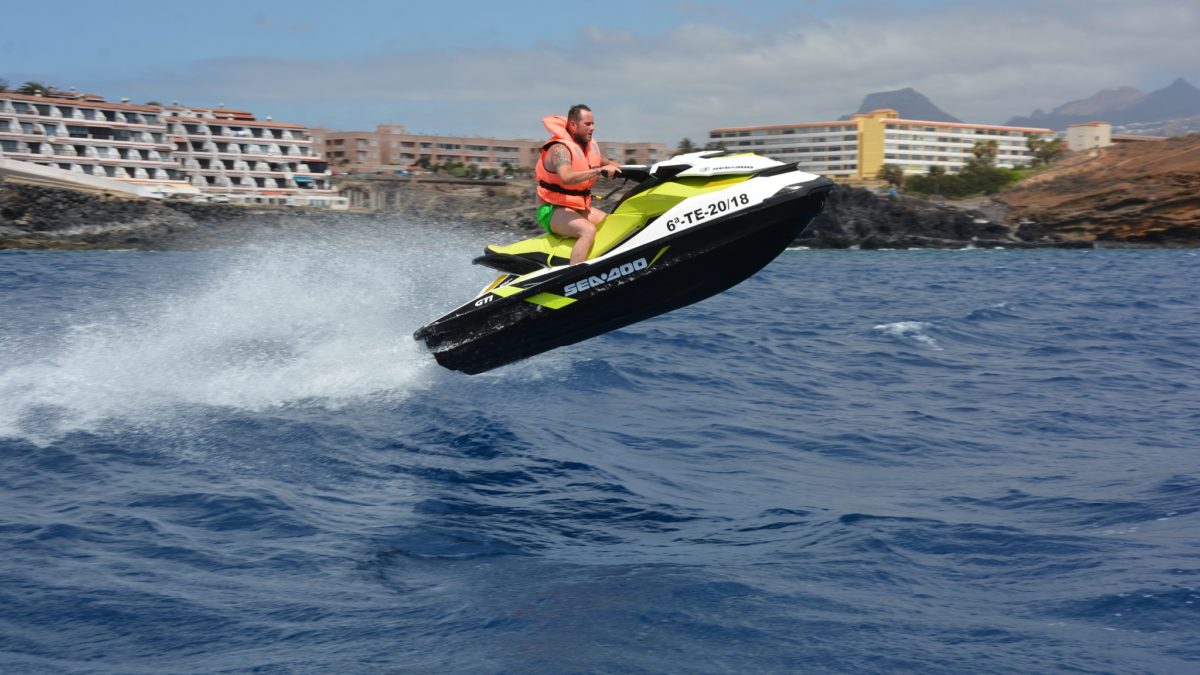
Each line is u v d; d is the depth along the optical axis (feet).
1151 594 13.21
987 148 459.32
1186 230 262.26
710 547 16.33
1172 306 67.00
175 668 11.35
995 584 14.16
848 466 22.54
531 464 21.40
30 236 221.87
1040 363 39.06
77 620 12.57
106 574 14.08
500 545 16.17
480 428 23.88
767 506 18.98
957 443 24.90
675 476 21.42
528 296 23.43
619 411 27.89
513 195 317.42
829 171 618.44
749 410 28.84
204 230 237.45
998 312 59.41
